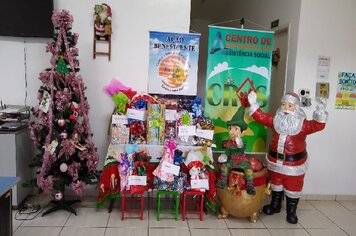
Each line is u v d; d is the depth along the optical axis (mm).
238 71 3383
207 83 3369
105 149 3361
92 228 2701
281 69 3832
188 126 3002
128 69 3299
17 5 3023
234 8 5770
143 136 3066
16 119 3016
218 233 2723
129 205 3213
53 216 2889
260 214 3164
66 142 2730
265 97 3432
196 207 3217
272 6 4070
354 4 3434
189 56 3297
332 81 3521
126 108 3082
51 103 2713
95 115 3316
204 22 7703
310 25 3402
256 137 3443
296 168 2895
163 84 3311
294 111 2891
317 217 3174
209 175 2900
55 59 2715
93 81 3275
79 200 3170
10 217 1845
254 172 2828
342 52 3492
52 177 2773
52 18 2721
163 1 3258
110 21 3170
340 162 3646
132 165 2777
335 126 3588
